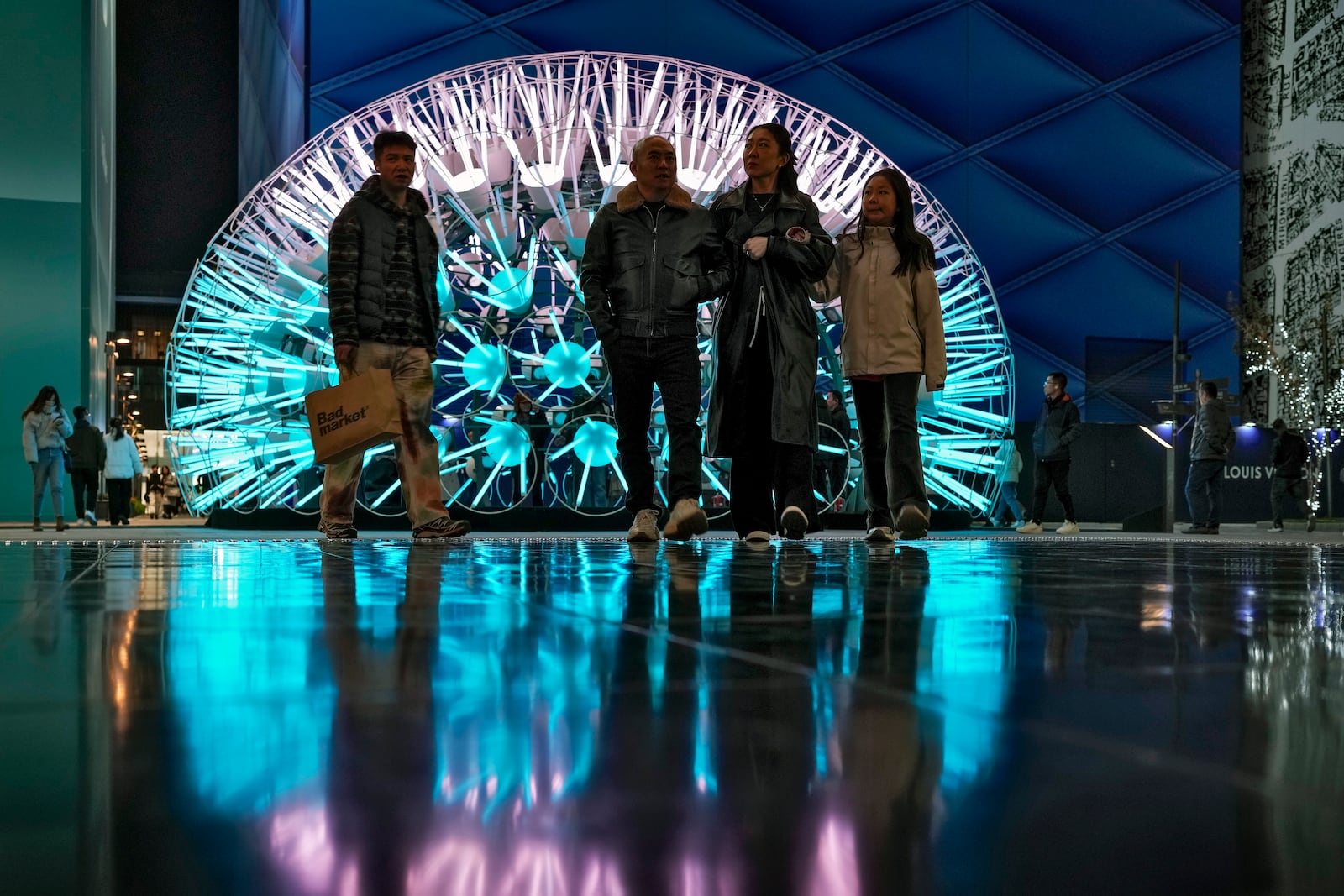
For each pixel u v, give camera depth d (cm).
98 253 1492
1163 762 60
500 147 898
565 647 118
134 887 40
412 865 42
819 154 945
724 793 54
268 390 916
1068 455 1026
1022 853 44
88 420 1193
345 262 494
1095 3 1964
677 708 79
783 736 68
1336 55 2120
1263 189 2081
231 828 47
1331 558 354
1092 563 309
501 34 1775
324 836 46
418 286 512
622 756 62
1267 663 105
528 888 39
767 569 263
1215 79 2009
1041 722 73
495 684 91
